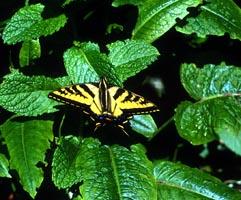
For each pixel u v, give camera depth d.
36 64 1.11
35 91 1.06
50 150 1.07
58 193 1.12
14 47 1.13
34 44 1.09
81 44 1.06
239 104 1.14
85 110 1.01
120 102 1.02
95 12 1.13
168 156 1.19
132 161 1.05
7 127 1.07
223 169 1.27
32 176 1.03
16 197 1.15
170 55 1.17
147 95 1.17
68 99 1.01
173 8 1.09
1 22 1.13
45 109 1.05
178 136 1.19
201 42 1.19
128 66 1.06
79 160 1.04
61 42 1.12
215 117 1.13
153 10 1.09
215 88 1.15
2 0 1.14
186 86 1.15
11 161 1.04
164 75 1.18
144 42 1.07
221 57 1.17
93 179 1.02
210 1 1.13
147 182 1.03
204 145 1.24
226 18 1.12
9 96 1.05
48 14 1.09
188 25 1.12
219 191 1.06
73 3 1.10
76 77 1.05
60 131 1.07
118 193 1.02
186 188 1.07
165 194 1.07
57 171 1.03
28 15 1.09
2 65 1.14
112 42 1.11
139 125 1.09
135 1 1.10
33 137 1.05
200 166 1.26
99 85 1.02
